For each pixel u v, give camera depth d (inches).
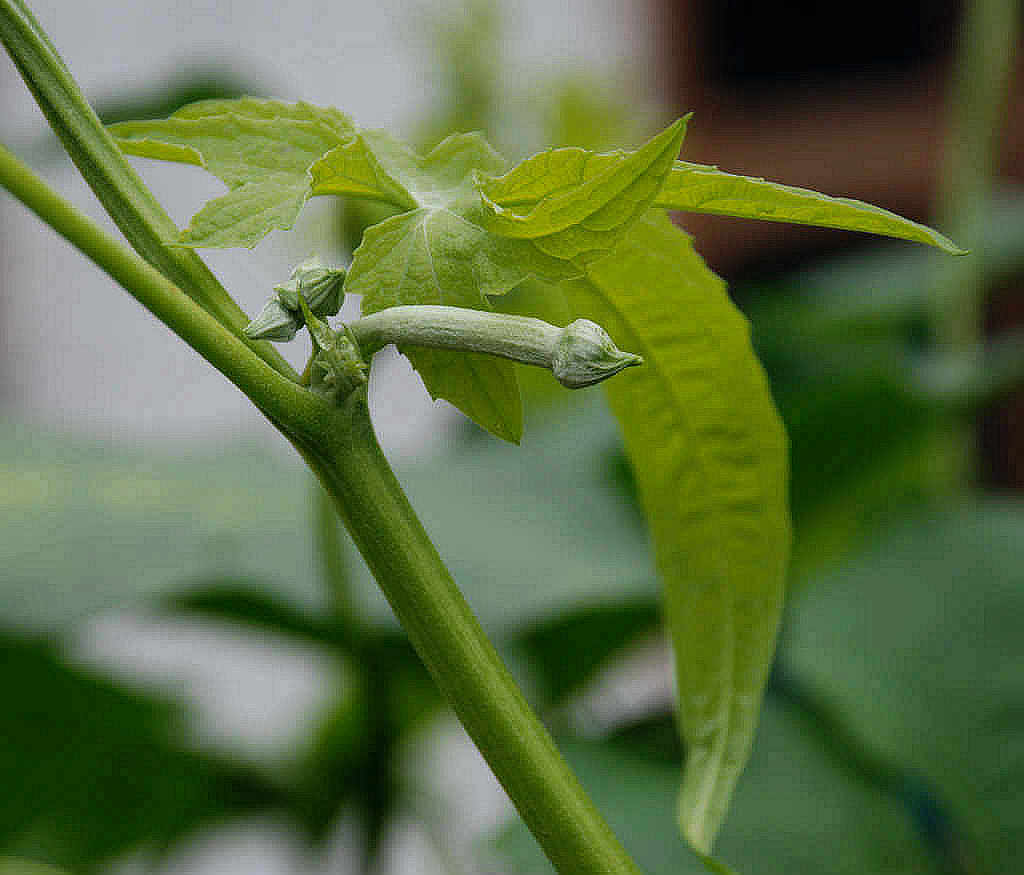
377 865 20.5
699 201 9.6
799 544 23.7
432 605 9.7
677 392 10.9
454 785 24.1
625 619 20.7
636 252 10.4
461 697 9.7
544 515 21.8
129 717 21.6
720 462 11.1
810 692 18.9
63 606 17.4
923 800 16.9
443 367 9.9
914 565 19.3
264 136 9.9
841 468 23.0
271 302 9.5
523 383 26.8
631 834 15.6
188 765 21.6
